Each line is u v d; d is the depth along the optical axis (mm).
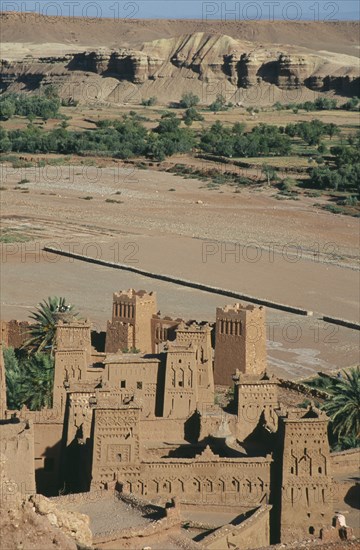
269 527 93312
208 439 104062
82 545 58406
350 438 115625
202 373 119062
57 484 100750
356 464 107812
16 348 145250
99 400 93125
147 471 92688
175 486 93250
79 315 190125
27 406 115438
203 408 109562
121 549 70062
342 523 89500
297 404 135625
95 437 91500
